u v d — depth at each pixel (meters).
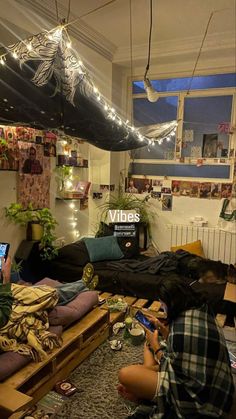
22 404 1.50
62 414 1.74
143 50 3.90
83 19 3.24
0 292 1.99
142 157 4.45
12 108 2.04
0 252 2.50
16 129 3.10
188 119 4.17
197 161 4.12
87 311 2.40
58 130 2.58
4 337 1.84
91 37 3.57
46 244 3.44
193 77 4.11
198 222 4.08
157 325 2.06
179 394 1.44
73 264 3.54
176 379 1.46
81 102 2.23
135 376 1.75
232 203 3.93
